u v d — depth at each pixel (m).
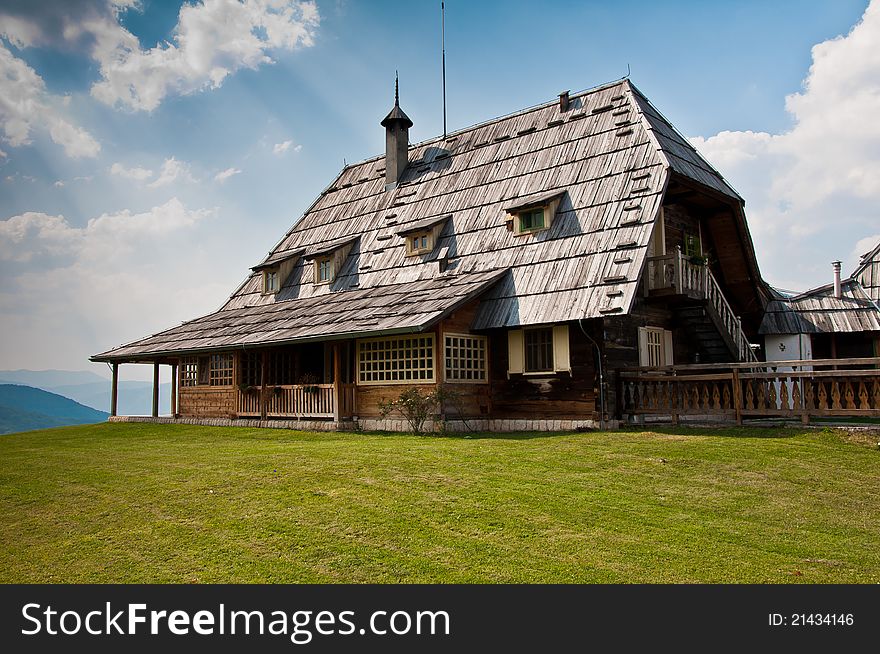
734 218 21.55
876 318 22.25
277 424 21.25
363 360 19.98
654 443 13.87
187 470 12.87
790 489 10.38
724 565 7.57
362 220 26.69
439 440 15.62
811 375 14.73
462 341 18.56
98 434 21.05
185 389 25.55
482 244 21.05
